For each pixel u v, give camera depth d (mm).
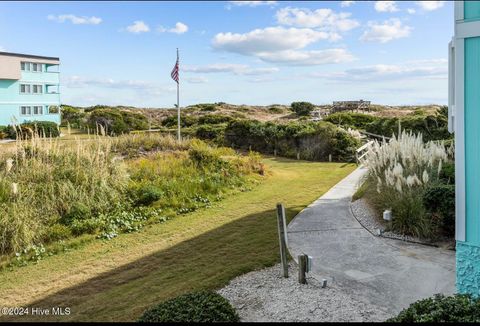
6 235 7117
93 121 32031
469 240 4188
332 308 4422
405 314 3396
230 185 11438
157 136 15812
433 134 17188
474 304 3396
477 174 4094
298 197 10414
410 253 6184
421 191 7281
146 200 9383
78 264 6598
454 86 4211
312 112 38062
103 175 9477
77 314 4875
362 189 9977
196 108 47875
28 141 10523
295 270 5613
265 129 20953
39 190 8406
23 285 5898
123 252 7016
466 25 4039
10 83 32031
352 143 18016
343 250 6395
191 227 8156
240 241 7078
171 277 5770
